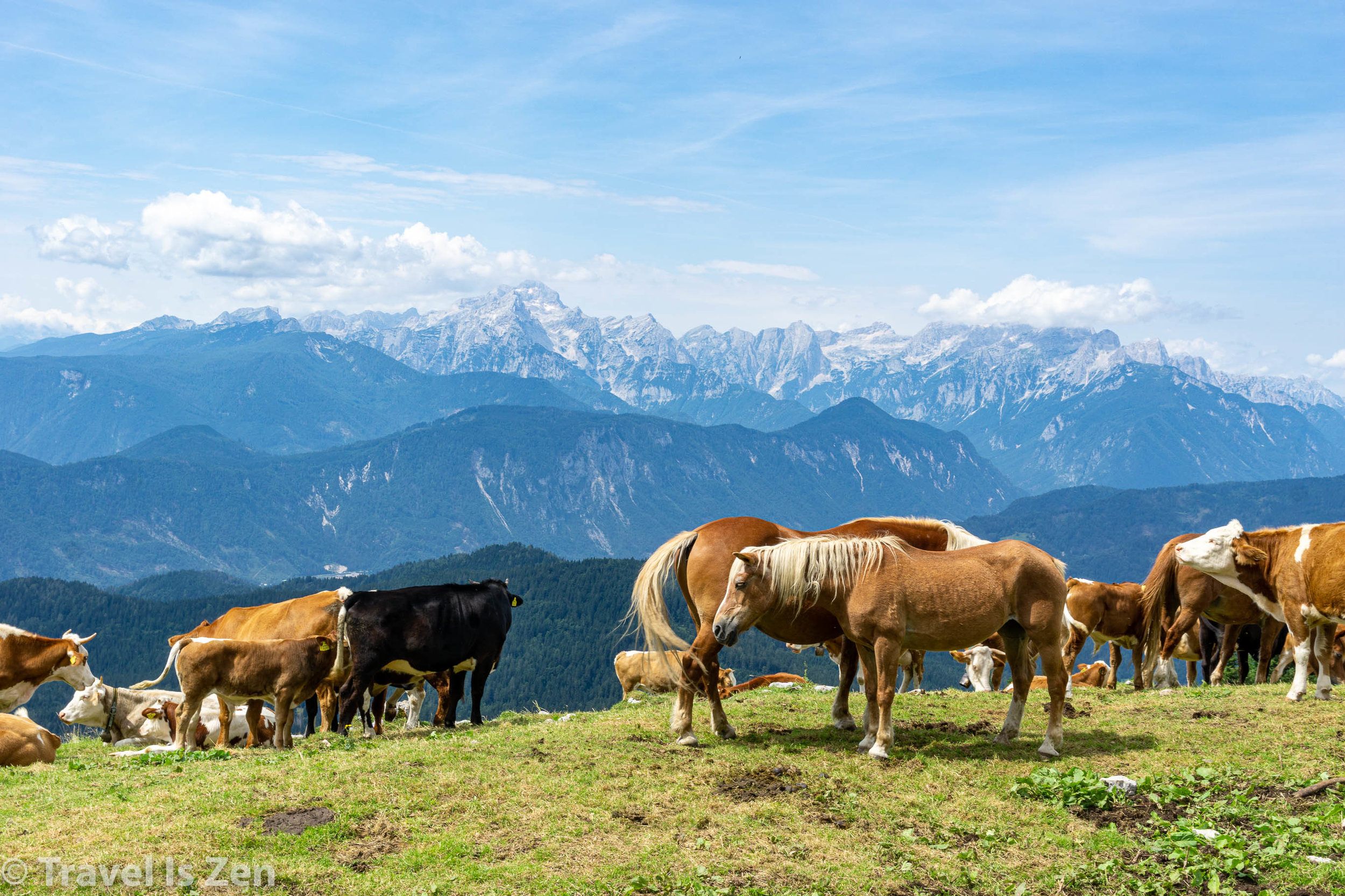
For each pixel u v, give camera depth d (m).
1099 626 18.16
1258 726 12.07
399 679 15.45
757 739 11.95
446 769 10.39
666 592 12.05
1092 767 10.51
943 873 7.84
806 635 12.28
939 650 11.36
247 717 14.88
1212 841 8.31
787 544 11.34
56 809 9.29
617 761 10.77
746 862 8.02
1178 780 9.97
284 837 8.49
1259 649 18.66
